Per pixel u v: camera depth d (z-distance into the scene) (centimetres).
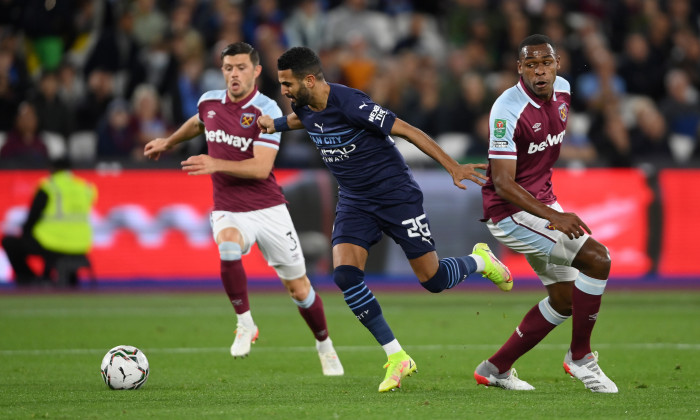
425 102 5309
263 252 2558
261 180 2516
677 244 4847
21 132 4959
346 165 2138
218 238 2439
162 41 5784
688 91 5978
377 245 4853
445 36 6272
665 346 2944
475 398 1934
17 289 4634
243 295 2386
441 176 4822
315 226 4750
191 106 5291
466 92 5294
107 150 5162
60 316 3728
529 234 2034
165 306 4088
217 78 5428
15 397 1953
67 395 1984
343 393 2030
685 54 6019
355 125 2086
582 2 6288
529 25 5850
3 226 4612
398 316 3788
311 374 2439
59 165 4659
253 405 1830
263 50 5431
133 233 4728
